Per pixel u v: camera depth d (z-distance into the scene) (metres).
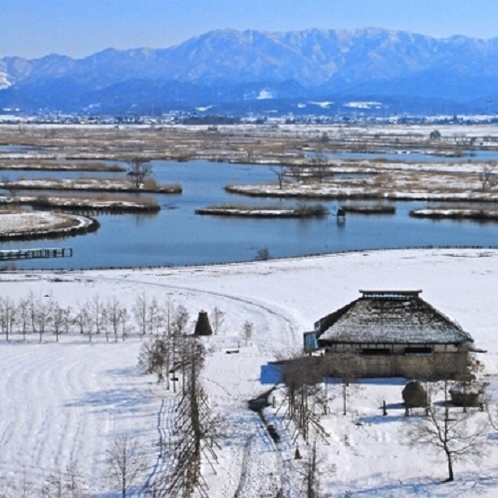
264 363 84.38
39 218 192.88
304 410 67.25
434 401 74.44
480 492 56.50
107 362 85.38
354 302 84.38
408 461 61.53
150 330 97.44
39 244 168.00
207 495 55.72
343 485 57.66
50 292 116.81
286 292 117.12
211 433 64.31
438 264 138.00
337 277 127.38
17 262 149.75
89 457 61.97
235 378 80.00
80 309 105.75
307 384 72.25
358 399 74.75
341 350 80.62
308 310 106.88
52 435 66.12
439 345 80.56
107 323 99.75
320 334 82.44
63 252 156.88
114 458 61.19
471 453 61.44
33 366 83.94
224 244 167.88
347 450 63.59
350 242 170.25
